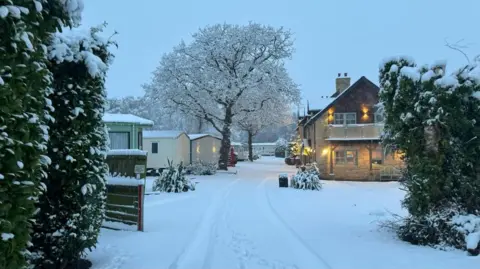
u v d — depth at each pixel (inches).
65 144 189.8
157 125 2183.8
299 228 337.7
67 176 190.9
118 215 334.3
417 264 220.1
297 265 224.5
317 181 721.6
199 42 1227.2
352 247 263.7
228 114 1219.2
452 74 276.7
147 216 399.9
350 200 558.6
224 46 1178.6
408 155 289.9
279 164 1801.2
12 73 118.6
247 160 2201.0
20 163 119.8
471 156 266.8
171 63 1216.2
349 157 1017.5
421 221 273.9
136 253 245.8
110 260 227.9
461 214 259.9
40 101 139.6
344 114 1043.3
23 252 125.7
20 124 122.2
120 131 824.9
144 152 329.1
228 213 425.7
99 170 206.5
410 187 283.4
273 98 1211.2
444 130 267.1
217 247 268.5
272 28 1229.7
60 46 184.7
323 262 229.5
